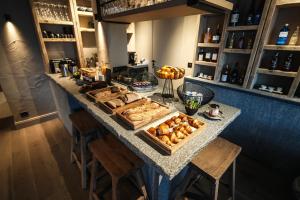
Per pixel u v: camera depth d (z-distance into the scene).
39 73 2.87
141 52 3.82
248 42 1.98
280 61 1.86
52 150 2.30
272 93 1.82
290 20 1.71
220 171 1.09
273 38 1.85
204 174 1.10
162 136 0.98
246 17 2.00
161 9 1.36
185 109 1.38
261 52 1.80
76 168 1.99
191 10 1.39
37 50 2.76
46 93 3.02
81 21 3.09
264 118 1.90
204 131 1.12
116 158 1.22
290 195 1.66
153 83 2.05
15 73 2.65
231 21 2.00
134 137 1.04
